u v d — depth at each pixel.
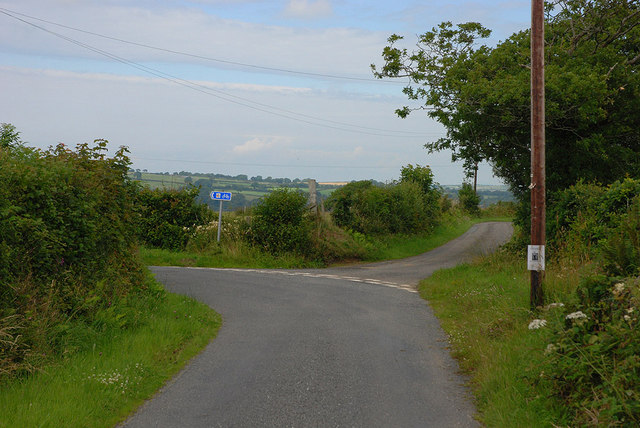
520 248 18.62
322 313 11.73
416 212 36.28
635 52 23.08
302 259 24.02
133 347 7.83
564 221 14.22
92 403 5.68
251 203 25.88
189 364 7.67
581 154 20.88
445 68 23.23
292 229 24.31
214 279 16.83
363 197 30.83
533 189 9.62
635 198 10.15
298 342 9.02
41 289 7.73
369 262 26.05
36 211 7.91
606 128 20.73
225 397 6.29
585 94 18.31
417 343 8.95
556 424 4.95
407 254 29.83
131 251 11.18
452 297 12.98
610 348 5.18
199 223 25.34
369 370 7.39
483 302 11.09
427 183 42.66
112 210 10.25
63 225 8.44
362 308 12.39
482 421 5.50
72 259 8.76
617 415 4.42
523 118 20.31
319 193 27.84
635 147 22.31
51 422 5.10
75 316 8.23
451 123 22.58
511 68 21.53
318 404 6.05
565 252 11.78
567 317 5.93
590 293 6.38
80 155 10.34
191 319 10.11
